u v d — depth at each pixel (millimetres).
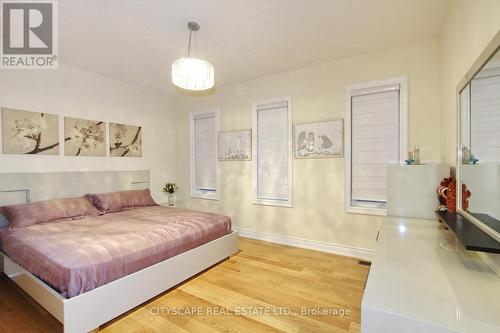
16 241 2213
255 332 1773
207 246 2701
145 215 3127
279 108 3707
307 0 2037
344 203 3186
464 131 1721
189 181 4676
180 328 1814
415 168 2309
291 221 3600
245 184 4023
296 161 3539
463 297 977
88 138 3555
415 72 2754
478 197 1453
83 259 1756
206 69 2264
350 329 1796
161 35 2582
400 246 1573
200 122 4562
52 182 3172
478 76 1450
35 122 3062
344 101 3164
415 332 844
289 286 2410
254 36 2617
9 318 1903
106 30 2479
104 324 1849
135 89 4160
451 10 2094
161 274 2186
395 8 2152
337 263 2941
